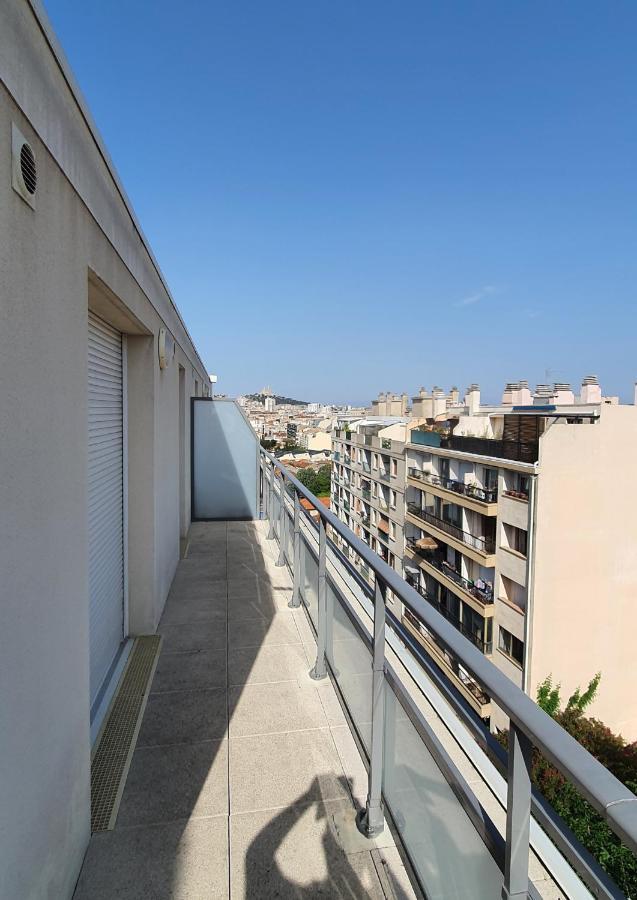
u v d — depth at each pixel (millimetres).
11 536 1150
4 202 1098
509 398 27422
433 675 1330
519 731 849
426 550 23297
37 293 1302
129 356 3346
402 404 51125
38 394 1317
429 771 1435
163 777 2129
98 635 2721
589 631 16438
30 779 1263
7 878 1124
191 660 3115
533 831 1100
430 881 1439
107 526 2934
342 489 41906
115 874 1685
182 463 6117
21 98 1159
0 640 1094
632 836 537
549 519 15852
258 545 5715
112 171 2109
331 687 2826
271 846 1800
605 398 23891
